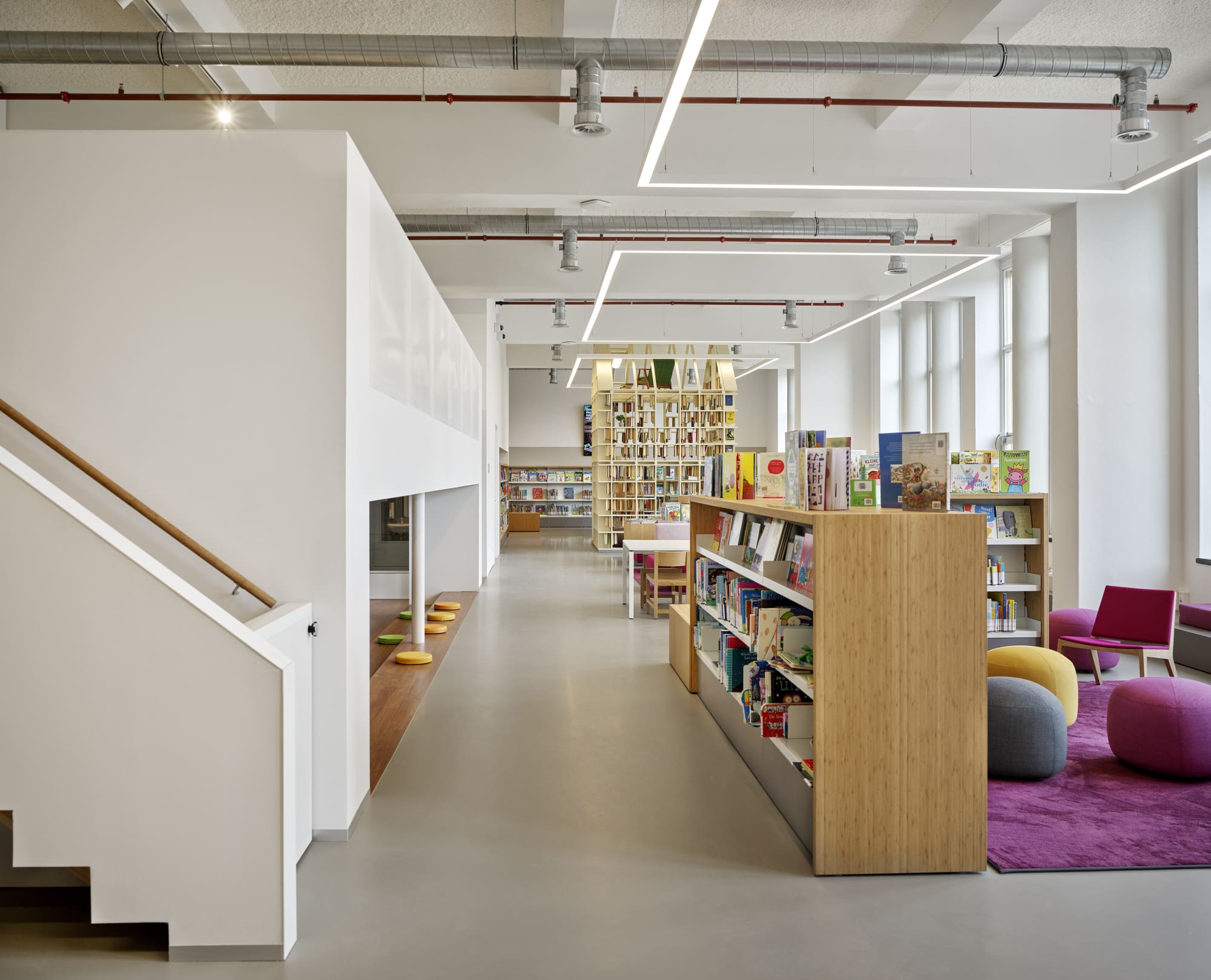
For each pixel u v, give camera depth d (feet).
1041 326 35.06
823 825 11.32
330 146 12.95
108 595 9.32
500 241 41.32
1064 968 9.05
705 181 19.61
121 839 9.30
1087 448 26.86
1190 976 8.92
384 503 40.34
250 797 9.36
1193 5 20.90
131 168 12.80
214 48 19.06
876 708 11.37
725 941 9.64
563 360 68.69
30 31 18.80
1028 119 26.89
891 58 20.02
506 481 78.89
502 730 18.20
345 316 12.92
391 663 25.13
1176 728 14.74
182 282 12.82
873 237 37.88
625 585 40.88
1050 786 14.65
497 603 36.81
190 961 9.30
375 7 20.53
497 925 10.03
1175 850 12.03
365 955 9.38
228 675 9.37
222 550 12.80
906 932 9.82
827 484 12.89
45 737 9.31
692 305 51.57
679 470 61.57
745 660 16.56
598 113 19.52
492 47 19.30
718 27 21.95
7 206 12.73
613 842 12.48
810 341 46.16
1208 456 26.11
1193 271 26.35
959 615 11.44
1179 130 26.73
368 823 13.25
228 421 12.84
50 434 12.72
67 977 8.98
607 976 8.90
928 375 48.70
